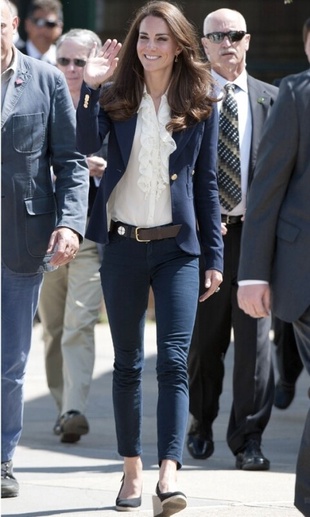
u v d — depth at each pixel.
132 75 8.27
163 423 7.81
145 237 8.12
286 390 13.12
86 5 22.86
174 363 7.89
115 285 8.20
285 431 12.12
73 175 8.67
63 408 11.27
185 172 8.22
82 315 11.19
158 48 8.09
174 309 8.02
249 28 24.00
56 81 8.66
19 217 8.53
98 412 12.97
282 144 6.77
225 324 10.30
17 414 8.80
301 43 23.77
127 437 8.34
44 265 8.67
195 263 8.20
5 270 8.56
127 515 8.24
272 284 6.93
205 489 9.17
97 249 11.30
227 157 10.02
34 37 15.60
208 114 8.28
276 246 6.92
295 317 6.82
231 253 10.06
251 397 10.09
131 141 8.16
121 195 8.22
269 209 6.88
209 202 8.45
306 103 6.73
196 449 10.55
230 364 16.28
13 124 8.45
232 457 10.68
